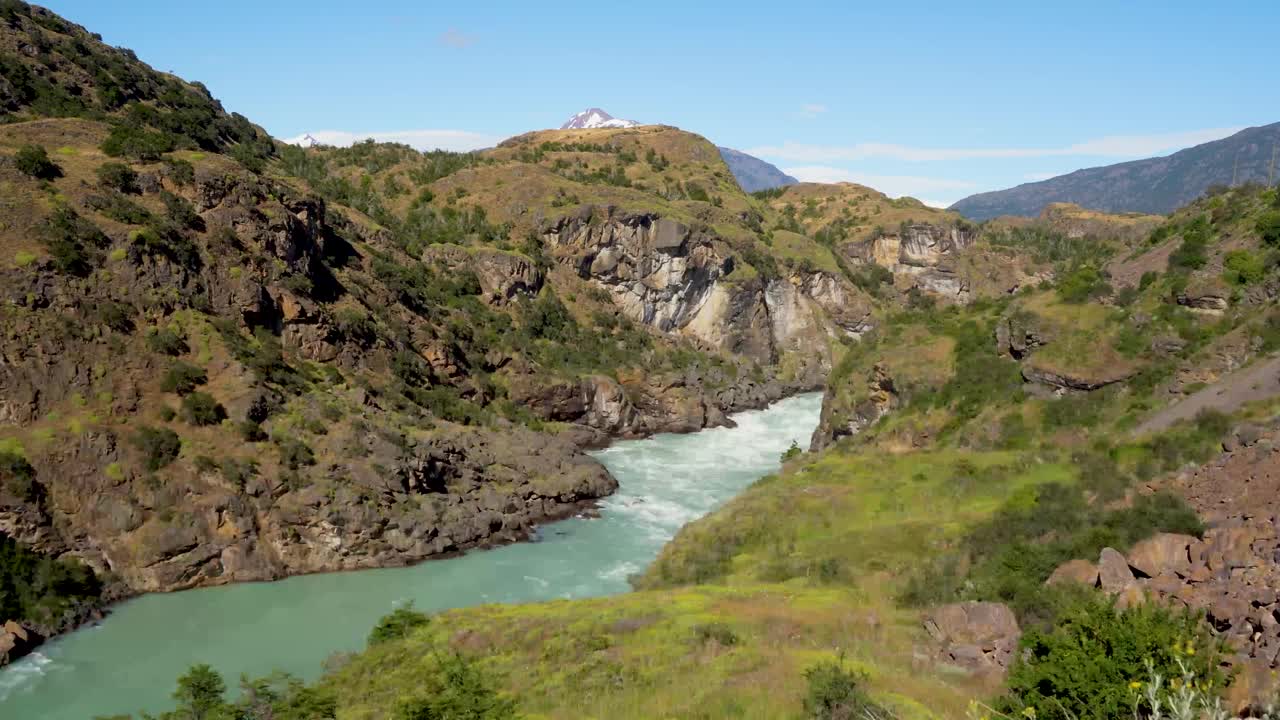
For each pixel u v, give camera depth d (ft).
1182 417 154.51
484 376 316.81
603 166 577.84
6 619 152.87
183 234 237.25
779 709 78.43
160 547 175.73
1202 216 214.90
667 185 556.92
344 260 307.99
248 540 183.52
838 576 136.87
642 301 420.36
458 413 269.23
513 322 361.30
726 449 312.71
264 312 241.76
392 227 399.65
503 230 421.18
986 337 225.35
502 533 208.23
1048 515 135.64
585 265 419.33
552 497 232.73
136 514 178.29
